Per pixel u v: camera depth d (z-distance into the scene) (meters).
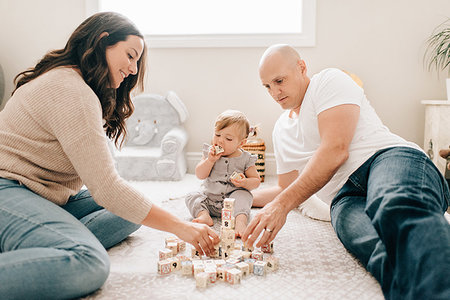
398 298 0.98
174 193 2.47
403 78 3.15
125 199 1.14
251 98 3.30
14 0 3.36
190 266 1.25
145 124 3.22
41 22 3.37
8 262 0.93
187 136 3.24
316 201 1.97
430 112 2.89
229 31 3.56
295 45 3.18
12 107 1.22
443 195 1.26
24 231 1.06
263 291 1.14
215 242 1.32
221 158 1.92
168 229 1.22
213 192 1.92
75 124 1.11
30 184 1.20
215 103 3.33
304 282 1.20
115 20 1.26
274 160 3.29
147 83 3.36
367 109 1.56
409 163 1.24
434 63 3.10
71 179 1.33
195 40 3.27
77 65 1.27
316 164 1.37
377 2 3.10
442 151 2.46
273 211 1.34
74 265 0.99
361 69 3.17
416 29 3.10
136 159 2.94
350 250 1.36
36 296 0.95
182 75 3.33
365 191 1.45
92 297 1.09
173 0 3.54
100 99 1.28
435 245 0.93
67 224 1.11
